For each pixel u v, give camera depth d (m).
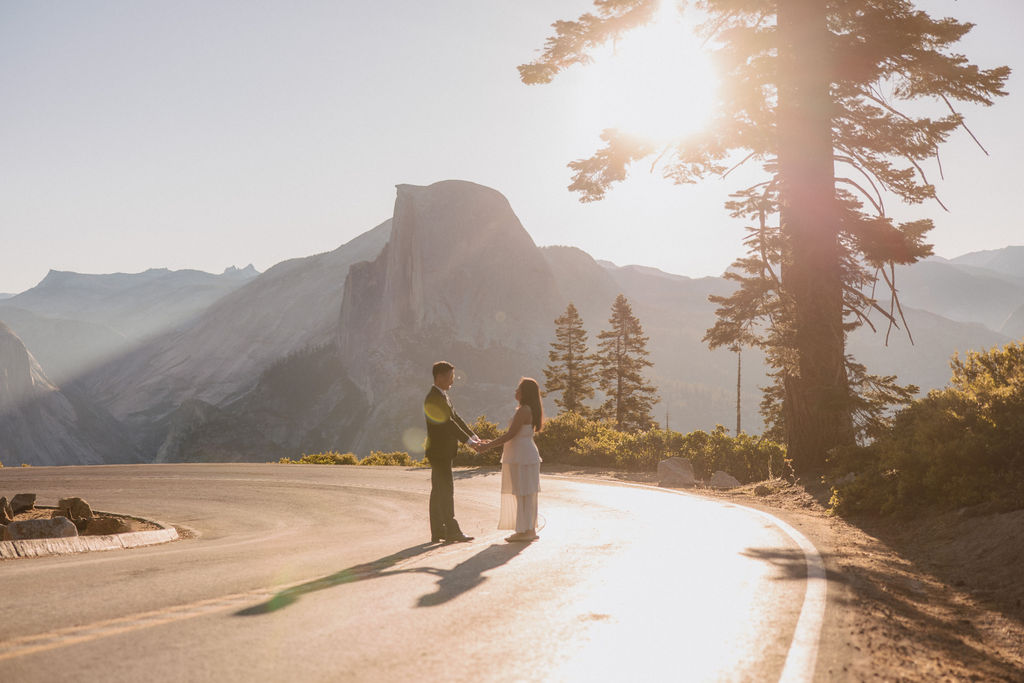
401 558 7.62
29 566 7.14
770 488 16.25
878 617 5.43
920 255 17.14
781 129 16.44
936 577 7.61
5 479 28.17
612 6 18.59
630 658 4.22
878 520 11.41
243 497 20.31
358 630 4.59
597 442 27.45
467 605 5.38
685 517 11.80
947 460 10.73
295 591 5.75
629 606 5.48
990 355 14.52
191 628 4.52
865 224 16.36
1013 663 4.86
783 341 16.64
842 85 17.00
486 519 12.61
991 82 16.94
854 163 17.36
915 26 16.25
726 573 6.85
